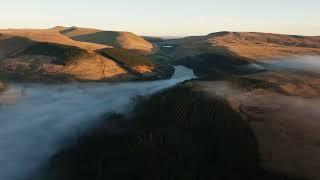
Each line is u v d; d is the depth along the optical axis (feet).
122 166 114.32
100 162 118.21
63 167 118.32
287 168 106.93
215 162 113.39
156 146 124.06
